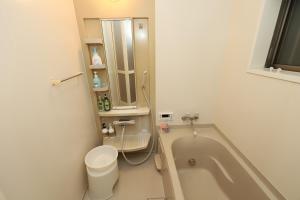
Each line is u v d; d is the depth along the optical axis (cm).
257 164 117
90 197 152
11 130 72
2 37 70
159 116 184
